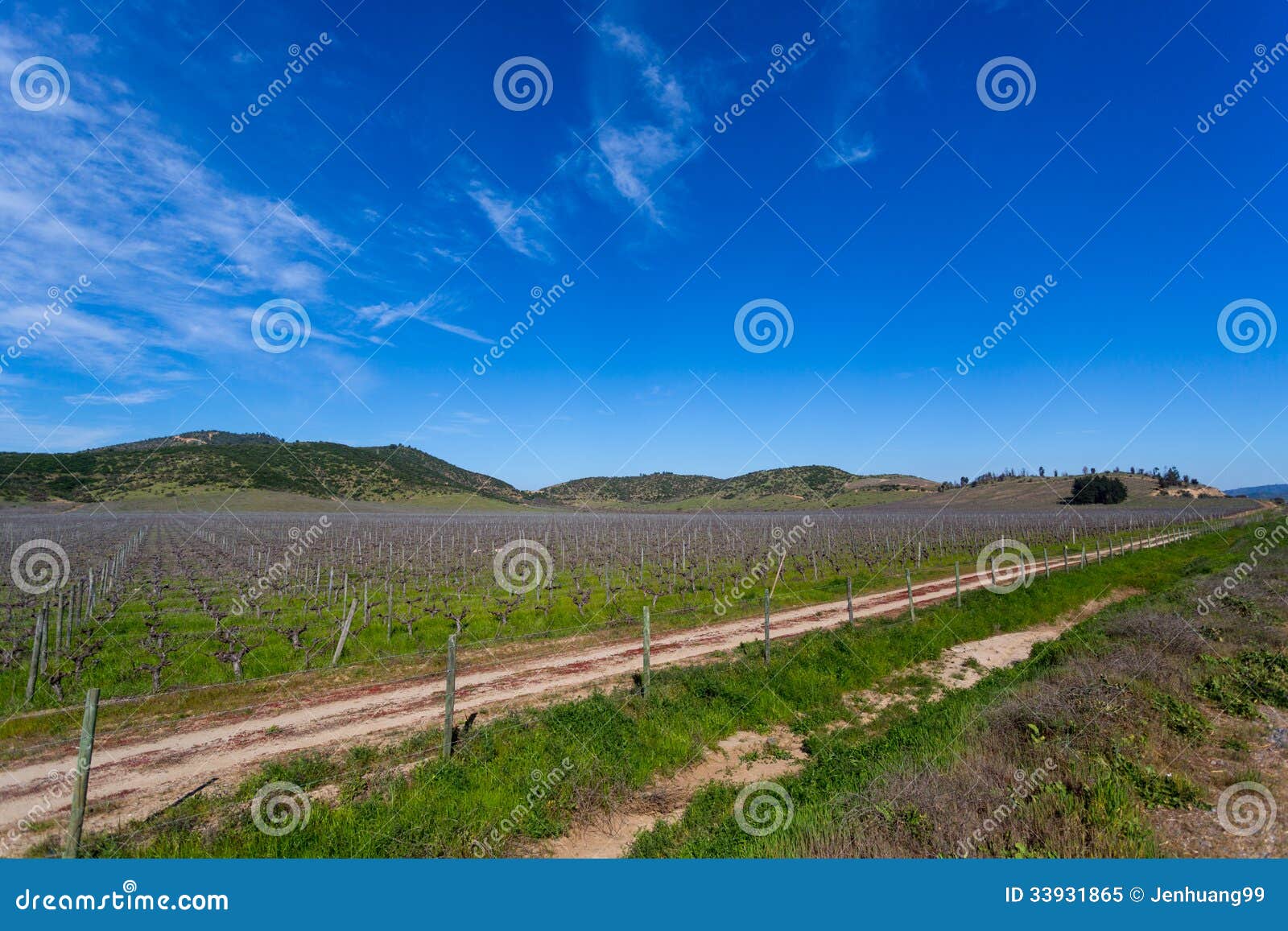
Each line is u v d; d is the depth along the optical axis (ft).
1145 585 102.06
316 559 131.13
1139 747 33.55
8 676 47.09
